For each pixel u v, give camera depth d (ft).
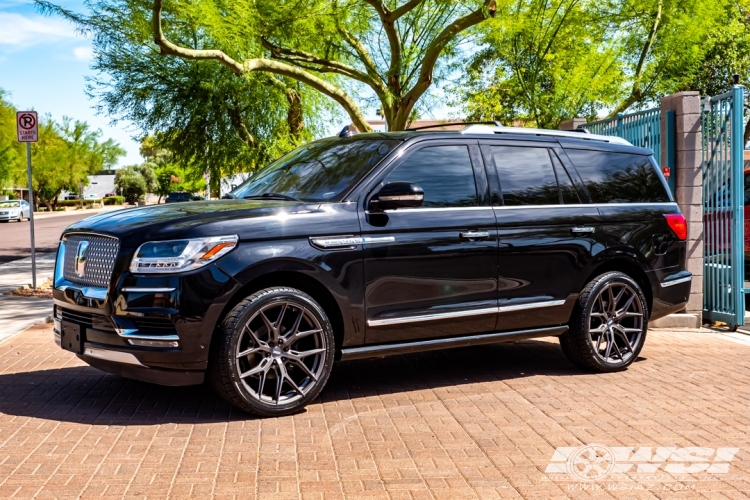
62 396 18.51
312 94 53.67
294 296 16.81
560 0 47.29
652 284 22.35
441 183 19.17
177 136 53.72
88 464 13.74
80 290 17.08
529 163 20.74
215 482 12.93
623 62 53.06
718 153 29.30
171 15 46.37
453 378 20.90
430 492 12.59
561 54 49.03
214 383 16.42
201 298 15.92
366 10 42.86
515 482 13.07
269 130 53.52
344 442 15.16
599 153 22.17
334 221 17.47
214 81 49.83
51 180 251.19
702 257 29.32
